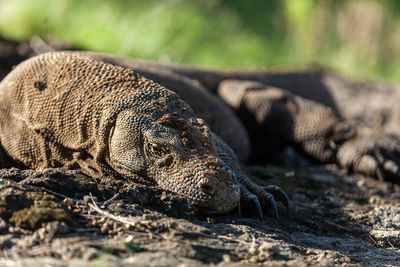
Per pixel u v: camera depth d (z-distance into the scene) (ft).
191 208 27.55
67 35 84.43
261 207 31.91
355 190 43.57
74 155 31.48
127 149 28.96
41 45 66.03
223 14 93.40
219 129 45.75
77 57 33.09
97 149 30.27
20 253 21.65
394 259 28.25
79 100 31.07
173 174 28.04
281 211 33.65
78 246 21.97
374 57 97.76
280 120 50.44
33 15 86.84
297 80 63.21
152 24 86.02
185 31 88.02
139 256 21.99
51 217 23.67
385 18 98.58
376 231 31.81
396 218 35.86
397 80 96.02
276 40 94.79
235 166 33.17
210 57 86.79
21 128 33.32
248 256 24.06
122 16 86.38
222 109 46.62
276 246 25.52
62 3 86.74
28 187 25.77
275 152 52.11
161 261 21.68
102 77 31.27
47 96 32.32
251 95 51.01
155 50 83.35
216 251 23.94
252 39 92.48
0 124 34.40
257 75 59.67
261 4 97.09
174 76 44.70
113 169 30.09
